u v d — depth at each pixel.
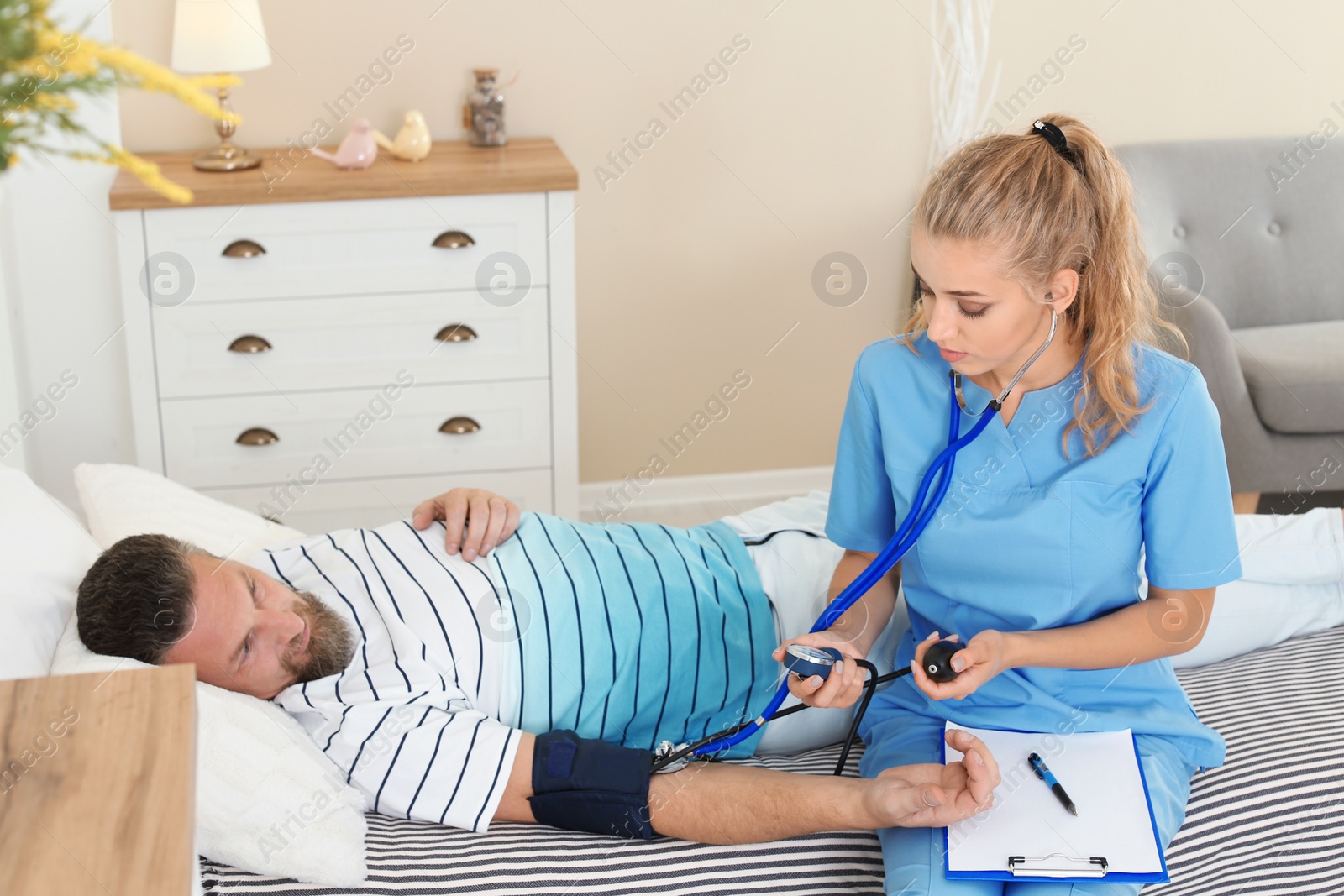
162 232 2.21
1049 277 1.09
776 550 1.63
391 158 2.45
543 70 2.68
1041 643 1.18
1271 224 3.03
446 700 1.34
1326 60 3.10
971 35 2.85
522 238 2.36
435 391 2.43
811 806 1.17
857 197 2.95
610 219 2.84
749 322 3.00
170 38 2.44
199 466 2.39
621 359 2.97
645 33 2.71
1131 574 1.25
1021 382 1.22
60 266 2.30
